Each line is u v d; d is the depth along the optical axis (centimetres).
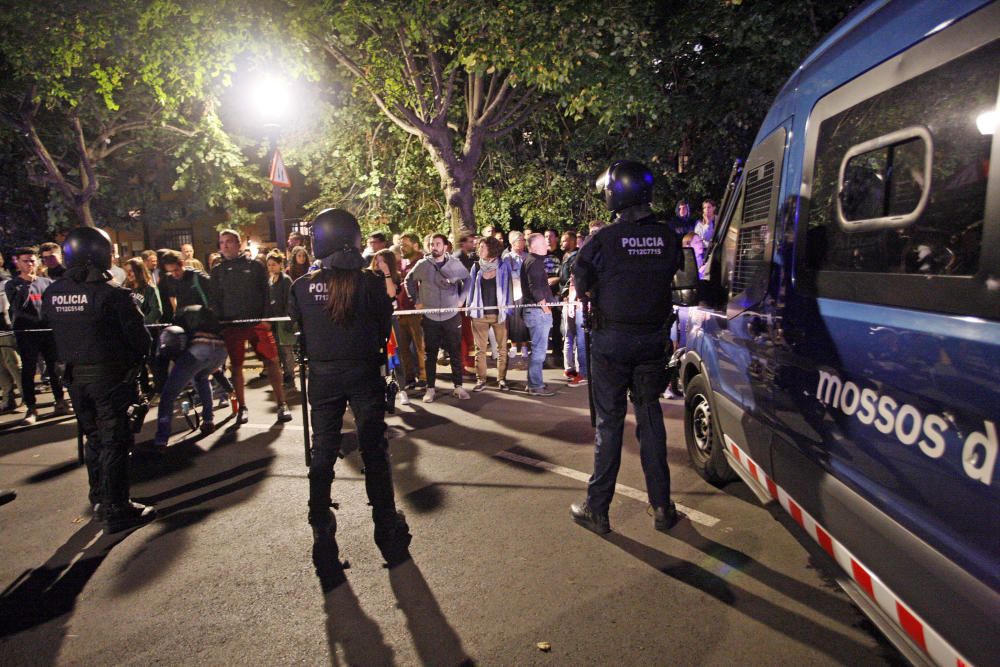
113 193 1708
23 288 638
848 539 203
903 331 170
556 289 880
